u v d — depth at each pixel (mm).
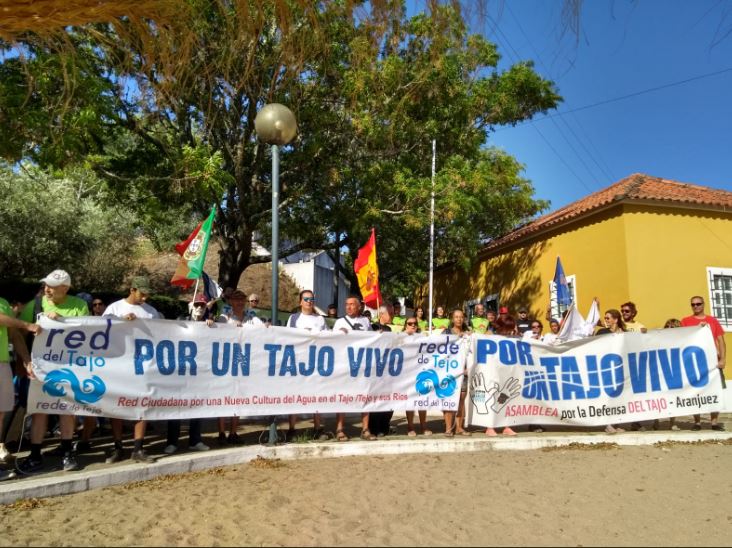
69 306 6027
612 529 4102
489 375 7613
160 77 5520
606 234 12727
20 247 16781
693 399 8258
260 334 6574
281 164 13961
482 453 6812
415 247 17969
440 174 13523
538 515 4383
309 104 12797
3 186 16562
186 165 10977
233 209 15398
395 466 5980
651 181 14234
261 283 27938
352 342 7047
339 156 14094
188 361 6148
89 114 8414
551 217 15648
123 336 5824
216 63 7031
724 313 12531
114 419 5758
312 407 6766
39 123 8023
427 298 23141
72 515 4242
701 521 4320
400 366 7297
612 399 8008
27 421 6469
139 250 25328
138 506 4457
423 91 12891
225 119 12570
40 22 4215
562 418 7840
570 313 9180
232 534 3857
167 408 5961
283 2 5320
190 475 5469
